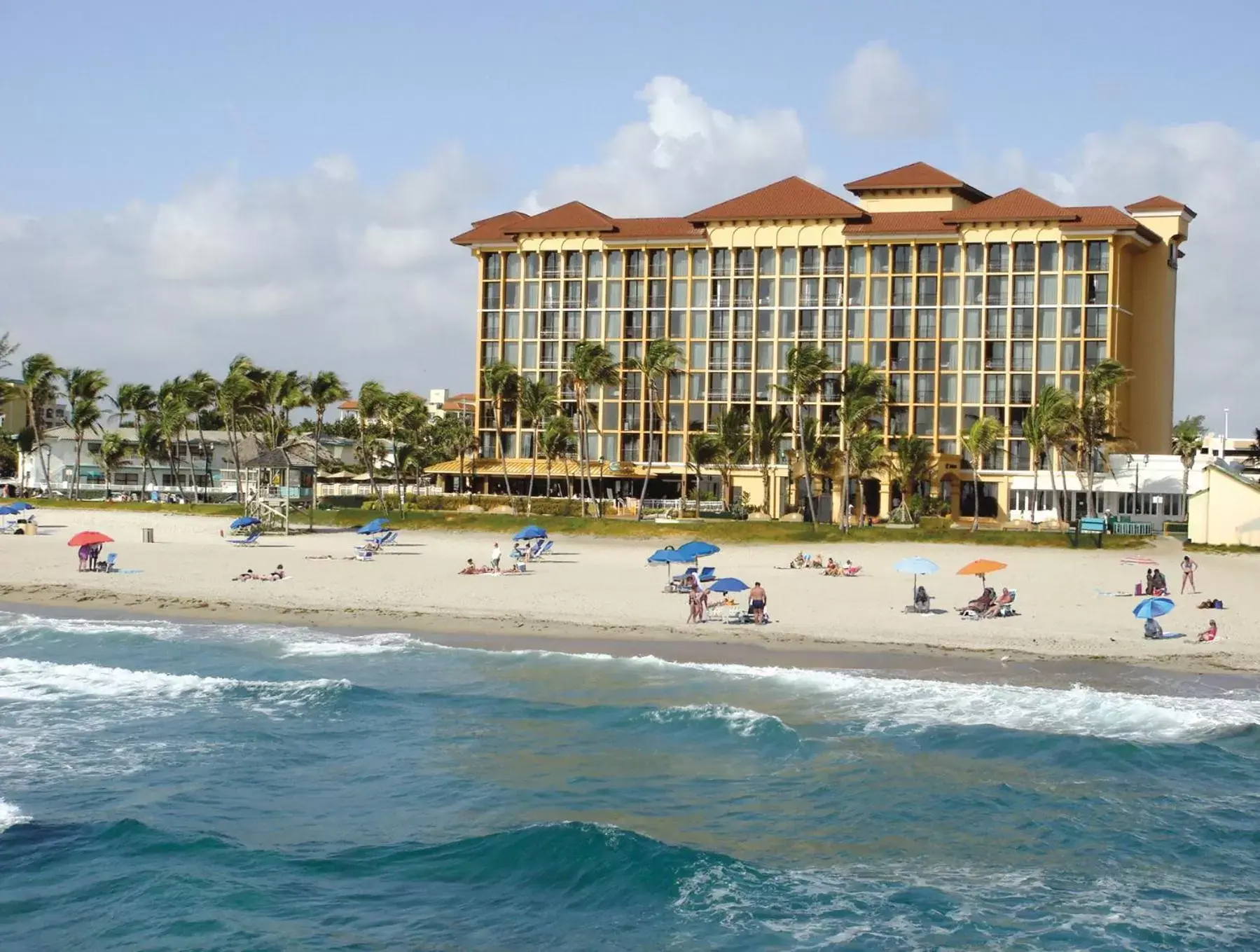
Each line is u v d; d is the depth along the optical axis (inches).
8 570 3085.6
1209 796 1294.3
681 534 3978.8
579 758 1437.0
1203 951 944.9
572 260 5536.4
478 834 1185.4
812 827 1210.6
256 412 5816.9
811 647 2065.7
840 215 5128.0
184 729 1569.9
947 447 4980.3
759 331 5265.8
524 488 5536.4
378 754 1455.5
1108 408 4394.7
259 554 3531.0
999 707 1641.2
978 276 4975.4
